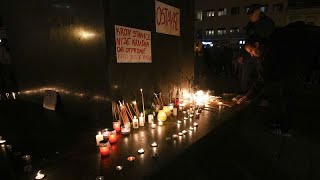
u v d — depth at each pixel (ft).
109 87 9.49
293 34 10.62
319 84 19.11
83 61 10.27
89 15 9.36
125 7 9.76
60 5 10.62
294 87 12.35
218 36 114.11
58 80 12.05
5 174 6.27
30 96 14.74
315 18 93.09
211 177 8.18
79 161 6.93
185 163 7.57
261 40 12.78
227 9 110.11
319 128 12.32
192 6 15.60
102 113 10.07
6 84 16.20
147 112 11.13
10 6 14.05
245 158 9.66
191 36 15.88
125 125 9.21
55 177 6.05
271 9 100.99
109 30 9.14
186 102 14.21
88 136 8.91
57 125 10.21
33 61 13.56
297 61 10.64
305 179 8.19
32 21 12.67
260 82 14.67
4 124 10.42
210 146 9.28
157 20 11.96
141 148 7.72
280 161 9.27
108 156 7.20
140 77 11.09
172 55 13.74
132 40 10.36
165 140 8.37
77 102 11.24
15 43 14.66
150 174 6.07
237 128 11.91
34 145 8.21
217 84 26.14
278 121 12.50
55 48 11.64
